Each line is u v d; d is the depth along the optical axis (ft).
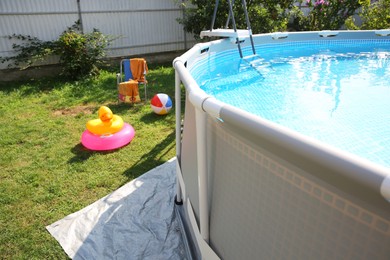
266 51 18.20
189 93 4.13
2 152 11.63
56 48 23.04
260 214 3.31
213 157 4.17
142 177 9.58
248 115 2.84
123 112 15.88
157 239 7.16
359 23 32.60
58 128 14.01
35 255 6.75
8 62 23.26
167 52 30.45
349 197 2.26
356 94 10.77
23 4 22.93
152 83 21.59
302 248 2.85
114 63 27.78
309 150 2.16
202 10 25.48
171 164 10.30
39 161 10.89
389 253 2.18
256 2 25.62
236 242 3.88
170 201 8.45
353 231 2.35
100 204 8.38
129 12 27.32
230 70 14.37
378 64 15.48
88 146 11.51
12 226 7.63
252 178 3.31
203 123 3.96
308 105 9.70
